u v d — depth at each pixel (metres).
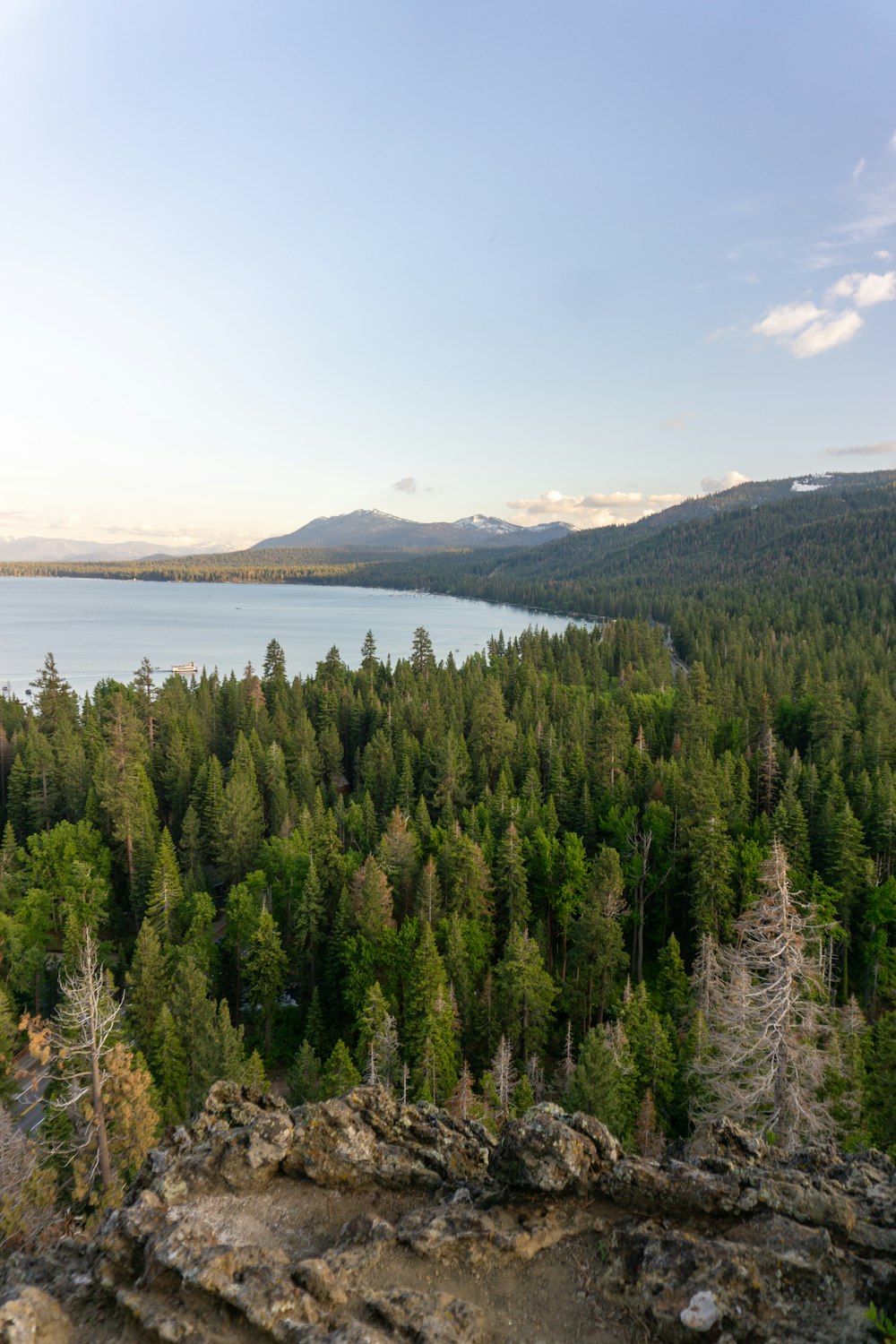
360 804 82.06
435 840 65.50
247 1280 11.74
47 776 83.81
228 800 72.25
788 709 100.31
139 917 66.44
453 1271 12.36
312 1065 40.78
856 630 164.62
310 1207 14.48
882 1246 12.02
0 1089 37.81
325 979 55.28
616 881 53.38
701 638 167.38
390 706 111.31
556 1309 11.62
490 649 176.62
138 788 75.19
